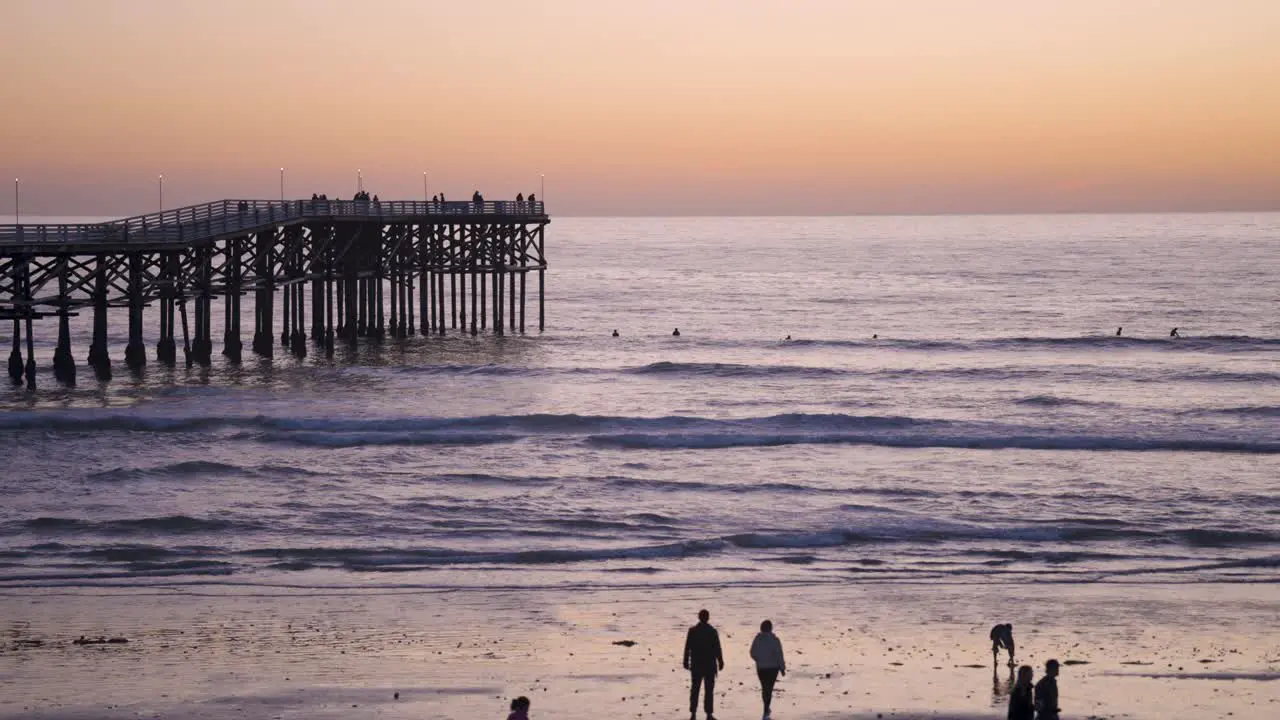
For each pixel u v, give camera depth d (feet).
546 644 110.73
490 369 283.59
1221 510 163.53
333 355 296.10
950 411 244.22
